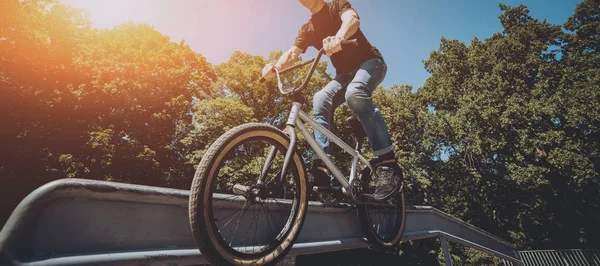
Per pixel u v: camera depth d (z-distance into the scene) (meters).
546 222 20.83
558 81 20.66
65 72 13.64
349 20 1.78
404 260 19.19
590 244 19.88
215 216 1.22
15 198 11.26
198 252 1.08
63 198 0.79
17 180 11.38
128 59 15.55
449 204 22.22
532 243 20.98
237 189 1.30
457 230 4.39
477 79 21.53
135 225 0.95
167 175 15.98
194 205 1.02
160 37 18.88
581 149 18.58
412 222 3.12
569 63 22.94
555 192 19.47
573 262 18.84
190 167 16.52
